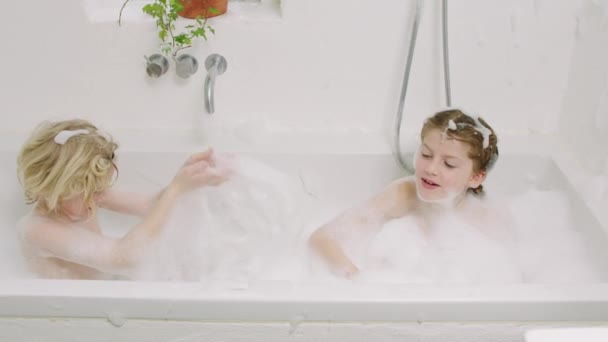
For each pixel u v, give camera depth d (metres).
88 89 1.83
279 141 1.83
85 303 1.21
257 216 1.64
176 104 1.85
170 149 1.78
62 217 1.45
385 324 1.23
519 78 1.82
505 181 1.82
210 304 1.20
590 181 1.63
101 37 1.75
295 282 1.26
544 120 1.87
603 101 1.57
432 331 1.24
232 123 1.87
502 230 1.64
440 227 1.63
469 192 1.67
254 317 1.22
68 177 1.35
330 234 1.56
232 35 1.75
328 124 1.88
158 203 1.52
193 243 1.58
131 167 1.80
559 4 1.71
